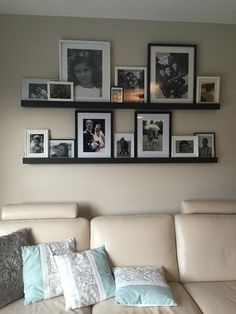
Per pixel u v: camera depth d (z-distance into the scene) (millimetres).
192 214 2279
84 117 2428
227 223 2217
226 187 2596
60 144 2420
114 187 2502
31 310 1659
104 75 2420
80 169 2467
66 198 2465
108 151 2461
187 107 2438
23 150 2398
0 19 2320
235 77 2549
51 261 1877
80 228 2111
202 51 2506
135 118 2475
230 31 2523
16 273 1798
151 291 1733
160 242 2123
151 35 2457
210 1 2121
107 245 2078
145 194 2531
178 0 2105
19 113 2383
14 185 2410
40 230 2068
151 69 2451
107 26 2418
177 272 2109
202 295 1854
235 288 1955
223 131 2564
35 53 2363
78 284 1760
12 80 2355
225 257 2137
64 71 2379
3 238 1880
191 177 2566
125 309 1669
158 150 2500
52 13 2326
